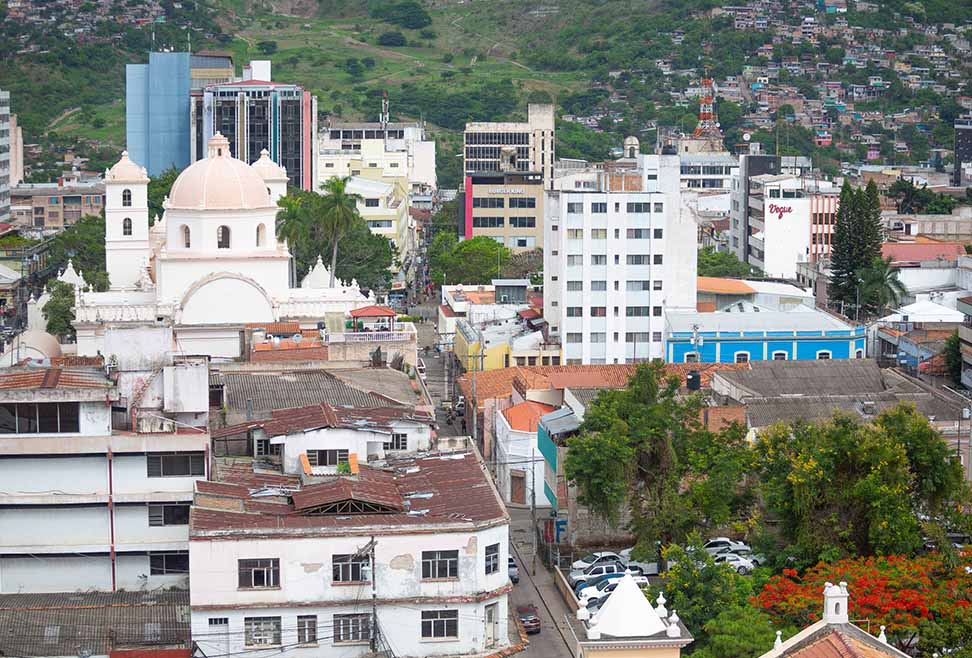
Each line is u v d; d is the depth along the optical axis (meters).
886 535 149.88
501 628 133.00
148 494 139.75
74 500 138.88
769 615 134.62
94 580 140.25
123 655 124.19
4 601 133.12
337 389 174.12
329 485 138.12
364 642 129.38
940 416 190.50
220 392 173.62
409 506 137.00
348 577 129.12
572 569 164.88
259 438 152.12
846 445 154.88
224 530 127.06
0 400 137.88
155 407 147.75
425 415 161.50
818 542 152.00
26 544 139.12
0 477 138.50
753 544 158.75
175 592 135.75
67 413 139.00
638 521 160.62
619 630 112.50
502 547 132.38
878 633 128.62
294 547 127.81
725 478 159.50
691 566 140.38
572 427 178.75
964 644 129.50
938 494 157.88
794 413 189.50
